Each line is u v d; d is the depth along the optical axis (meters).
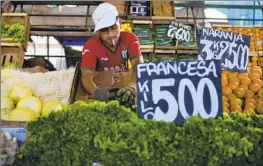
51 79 3.78
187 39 5.52
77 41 6.79
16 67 4.27
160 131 3.10
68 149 3.15
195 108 3.13
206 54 3.69
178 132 3.10
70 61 6.52
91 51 3.77
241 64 3.72
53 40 7.12
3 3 6.04
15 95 3.61
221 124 3.12
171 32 5.52
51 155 3.16
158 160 3.09
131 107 3.36
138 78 3.13
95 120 3.15
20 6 6.93
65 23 7.07
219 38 3.69
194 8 7.21
